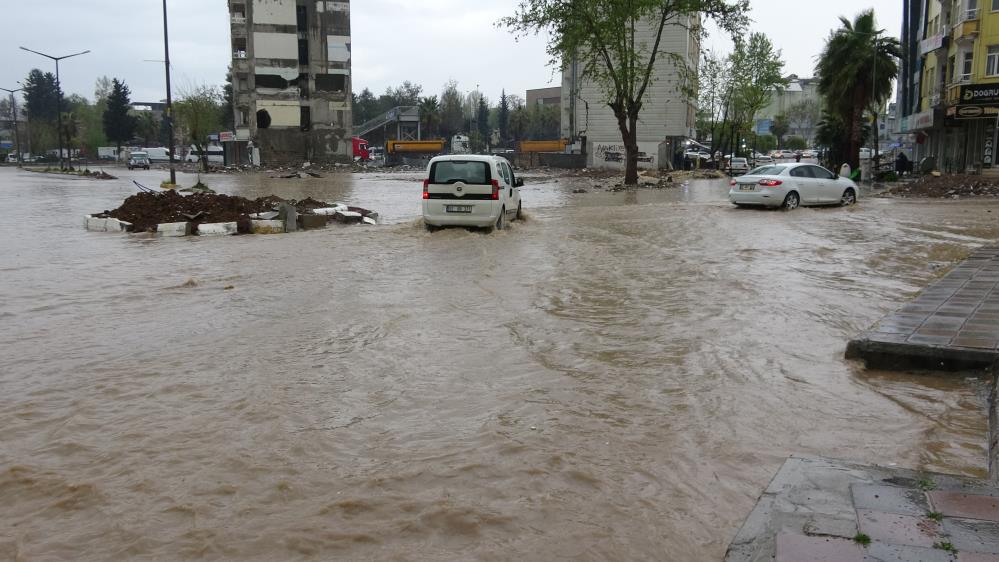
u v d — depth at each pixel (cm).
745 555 277
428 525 323
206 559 297
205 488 359
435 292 875
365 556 299
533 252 1223
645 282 936
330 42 7881
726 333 666
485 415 461
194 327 701
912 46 5588
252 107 7700
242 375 545
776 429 437
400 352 609
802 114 14125
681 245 1303
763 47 6247
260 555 300
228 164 8169
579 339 650
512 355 599
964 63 4006
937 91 4556
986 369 530
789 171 2119
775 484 335
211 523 326
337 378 538
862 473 348
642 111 6681
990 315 668
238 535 315
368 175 5891
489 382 529
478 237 1422
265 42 7644
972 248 1237
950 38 4272
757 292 859
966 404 479
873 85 4262
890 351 561
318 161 7931
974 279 878
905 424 445
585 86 6812
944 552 267
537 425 443
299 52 7875
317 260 1141
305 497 350
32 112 14262
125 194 3038
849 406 477
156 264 1110
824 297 830
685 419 453
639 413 464
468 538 313
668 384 522
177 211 1673
